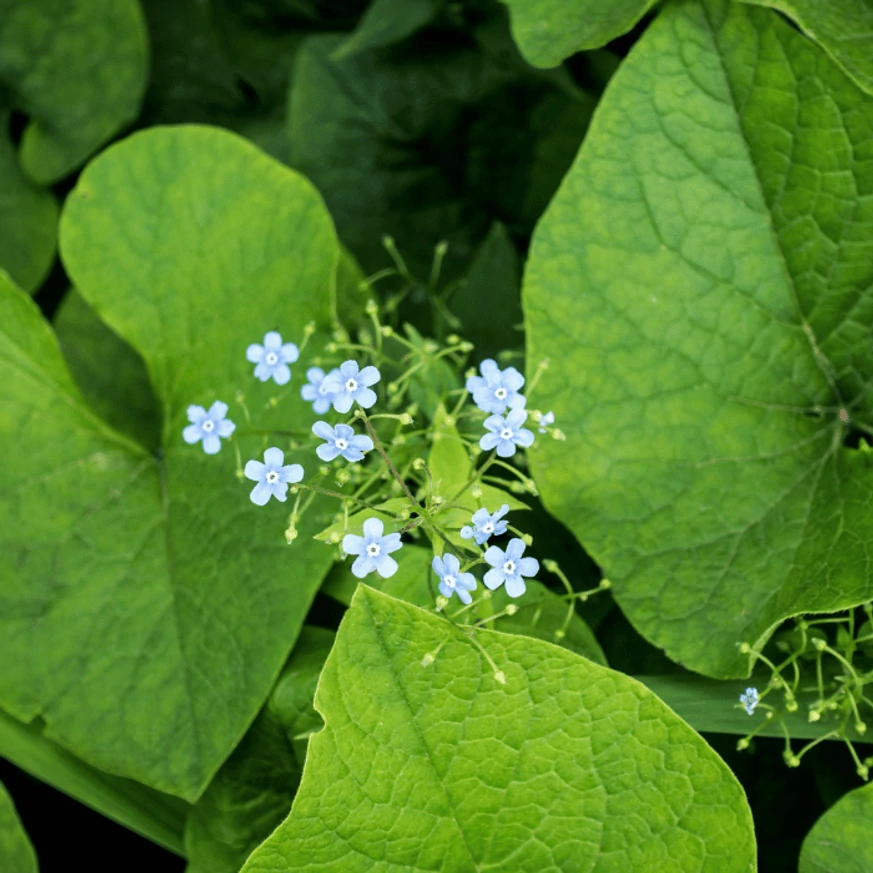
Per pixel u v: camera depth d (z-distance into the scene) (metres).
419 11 0.42
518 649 0.34
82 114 0.45
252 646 0.38
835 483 0.37
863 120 0.37
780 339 0.38
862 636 0.37
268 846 0.35
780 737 0.39
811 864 0.35
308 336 0.37
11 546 0.39
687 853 0.35
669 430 0.38
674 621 0.37
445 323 0.42
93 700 0.38
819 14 0.36
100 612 0.39
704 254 0.38
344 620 0.34
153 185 0.40
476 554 0.36
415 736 0.35
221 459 0.39
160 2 0.47
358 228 0.45
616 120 0.38
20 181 0.45
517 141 0.44
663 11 0.38
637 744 0.35
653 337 0.38
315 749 0.34
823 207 0.37
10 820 0.39
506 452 0.34
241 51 0.47
